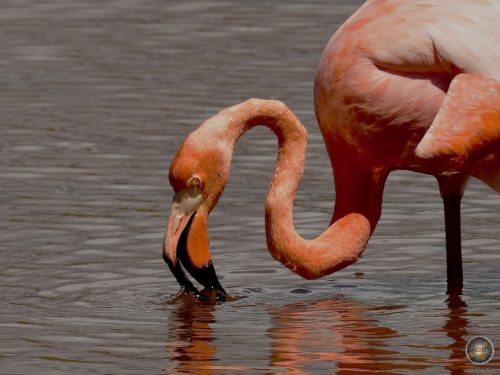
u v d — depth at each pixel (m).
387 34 11.52
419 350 10.26
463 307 11.56
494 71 11.21
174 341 10.56
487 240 13.86
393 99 11.56
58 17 27.67
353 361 9.98
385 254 13.48
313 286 12.39
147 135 18.36
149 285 12.41
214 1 29.02
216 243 13.86
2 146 17.86
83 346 10.45
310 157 17.34
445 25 11.33
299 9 27.88
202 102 20.14
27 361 10.06
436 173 11.65
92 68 22.89
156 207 15.24
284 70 22.30
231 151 11.70
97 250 13.59
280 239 11.78
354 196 12.14
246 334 10.77
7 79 22.17
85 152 17.55
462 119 11.05
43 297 11.97
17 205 15.23
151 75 22.20
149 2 29.12
